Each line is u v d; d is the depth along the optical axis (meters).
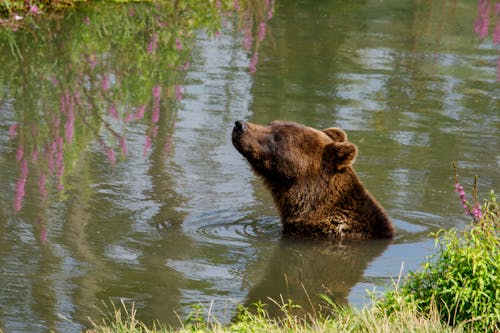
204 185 15.62
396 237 13.73
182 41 27.44
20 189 14.80
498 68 25.78
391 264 12.62
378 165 16.86
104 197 14.71
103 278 11.48
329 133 14.55
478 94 22.59
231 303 10.89
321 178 13.85
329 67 24.88
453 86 23.34
